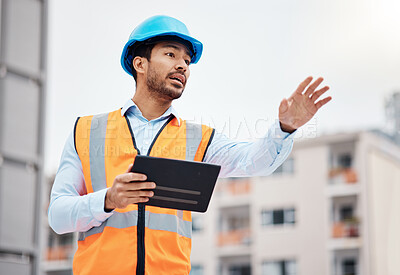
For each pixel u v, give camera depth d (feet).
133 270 6.22
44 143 15.65
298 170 72.79
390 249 68.64
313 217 71.15
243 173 6.83
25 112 15.55
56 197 6.55
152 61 6.86
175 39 6.93
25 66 15.80
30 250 14.93
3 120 15.10
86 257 6.37
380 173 70.23
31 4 16.25
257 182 74.08
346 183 70.33
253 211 73.51
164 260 6.31
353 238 68.95
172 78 6.84
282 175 73.41
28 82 15.85
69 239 64.85
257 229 72.90
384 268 68.85
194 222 75.56
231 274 72.90
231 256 73.10
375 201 69.97
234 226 74.43
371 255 67.82
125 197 5.87
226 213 74.84
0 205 14.65
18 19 15.90
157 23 6.96
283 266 71.20
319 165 71.87
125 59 7.16
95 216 6.18
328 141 71.82
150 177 5.81
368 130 71.56
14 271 14.58
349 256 69.31
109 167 6.60
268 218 73.15
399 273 69.51
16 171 15.08
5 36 15.56
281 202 72.84
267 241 72.33
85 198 6.25
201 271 73.87
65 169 6.73
